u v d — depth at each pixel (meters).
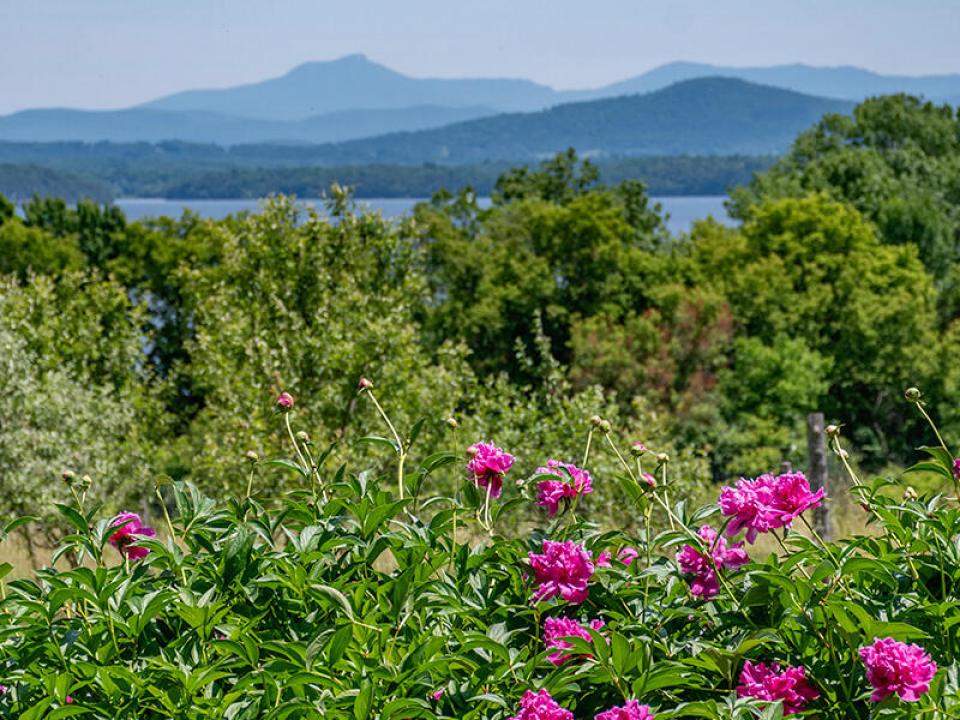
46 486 11.80
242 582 2.84
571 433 12.62
